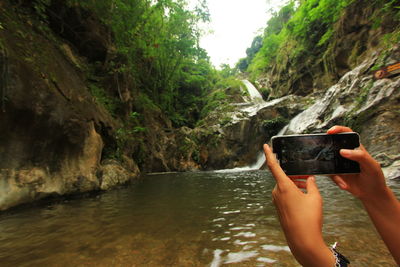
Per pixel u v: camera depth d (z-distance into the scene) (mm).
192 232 2160
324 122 8797
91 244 1900
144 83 14898
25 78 3127
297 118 11188
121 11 8766
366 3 10656
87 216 2781
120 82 9062
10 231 2236
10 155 2988
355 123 7051
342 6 11430
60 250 1783
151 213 2918
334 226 2109
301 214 428
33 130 3229
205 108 18516
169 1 13242
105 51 8039
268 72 26094
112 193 4551
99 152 4969
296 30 16391
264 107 13336
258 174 8477
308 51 15992
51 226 2381
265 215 2680
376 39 9906
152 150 11188
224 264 1490
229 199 3746
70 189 3949
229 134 12961
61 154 3824
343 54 12180
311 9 13664
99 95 6957
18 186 3074
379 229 496
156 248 1799
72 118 3992
